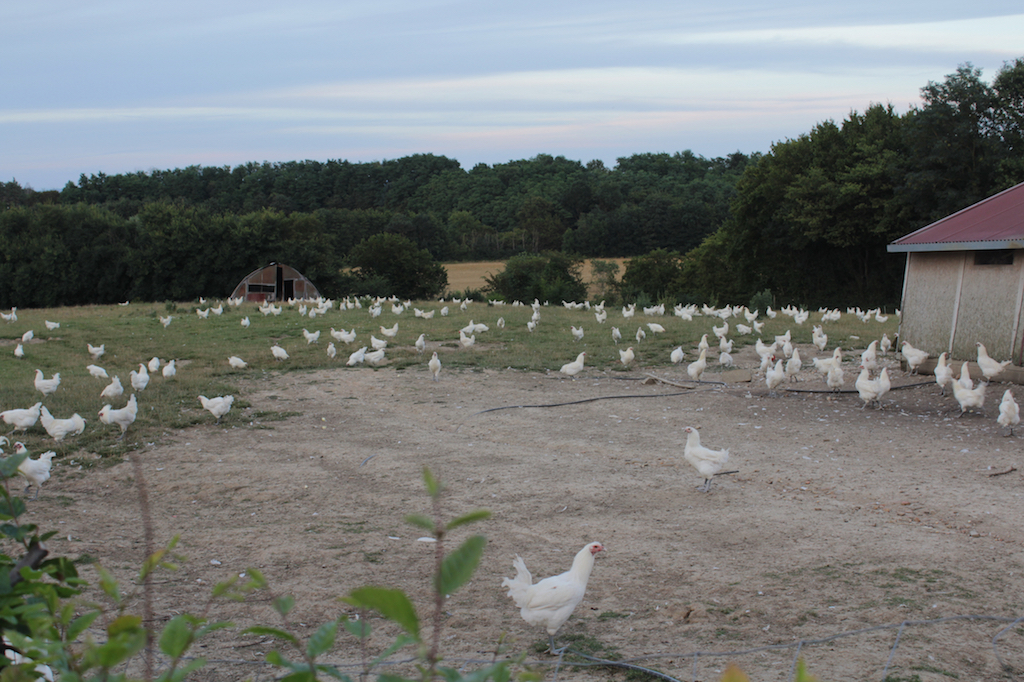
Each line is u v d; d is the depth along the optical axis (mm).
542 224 109938
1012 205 18734
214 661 5828
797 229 50375
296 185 133625
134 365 22141
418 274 74312
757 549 8023
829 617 6328
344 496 10453
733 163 143750
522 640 6141
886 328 28422
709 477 10242
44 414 12531
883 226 45031
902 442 12750
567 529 8922
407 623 1512
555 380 20016
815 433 13648
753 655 5688
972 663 5449
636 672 5477
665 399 17344
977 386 15555
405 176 141375
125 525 9195
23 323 31391
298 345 25641
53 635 2164
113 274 56219
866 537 8258
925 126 43625
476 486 10836
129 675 5465
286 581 7492
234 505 10070
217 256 59219
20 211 55375
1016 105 43312
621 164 144750
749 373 19891
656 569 7570
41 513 9492
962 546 7863
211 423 14820
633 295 60094
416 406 16891
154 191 129625
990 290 17703
